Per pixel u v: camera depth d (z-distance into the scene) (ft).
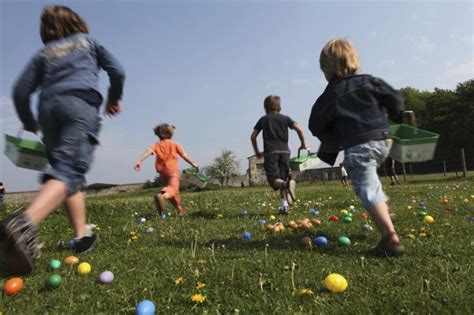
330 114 11.33
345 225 15.51
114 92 12.50
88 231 12.97
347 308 6.72
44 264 10.85
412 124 12.04
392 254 9.91
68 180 10.16
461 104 195.83
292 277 7.97
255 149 22.56
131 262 10.77
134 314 6.98
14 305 7.72
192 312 7.05
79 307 7.48
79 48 11.75
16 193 161.27
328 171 164.45
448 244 10.71
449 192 31.45
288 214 21.12
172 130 25.76
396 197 28.53
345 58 11.65
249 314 6.76
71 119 10.89
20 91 11.24
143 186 196.24
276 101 22.41
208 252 11.46
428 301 6.73
